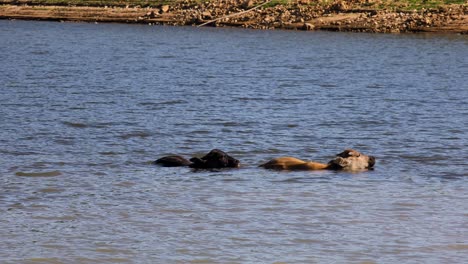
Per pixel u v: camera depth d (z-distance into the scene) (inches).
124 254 1477.6
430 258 1475.1
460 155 2378.2
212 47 6973.4
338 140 2603.3
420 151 2427.4
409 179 2047.2
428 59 5979.3
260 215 1717.5
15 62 5354.3
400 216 1723.7
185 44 7253.9
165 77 4517.7
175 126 2807.6
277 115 3083.2
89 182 1985.7
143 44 7234.3
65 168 2137.1
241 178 2027.6
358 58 6038.4
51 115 3009.4
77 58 5816.9
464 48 6830.7
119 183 1974.7
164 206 1779.0
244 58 5974.4
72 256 1465.3
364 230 1626.5
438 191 1926.7
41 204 1785.2
